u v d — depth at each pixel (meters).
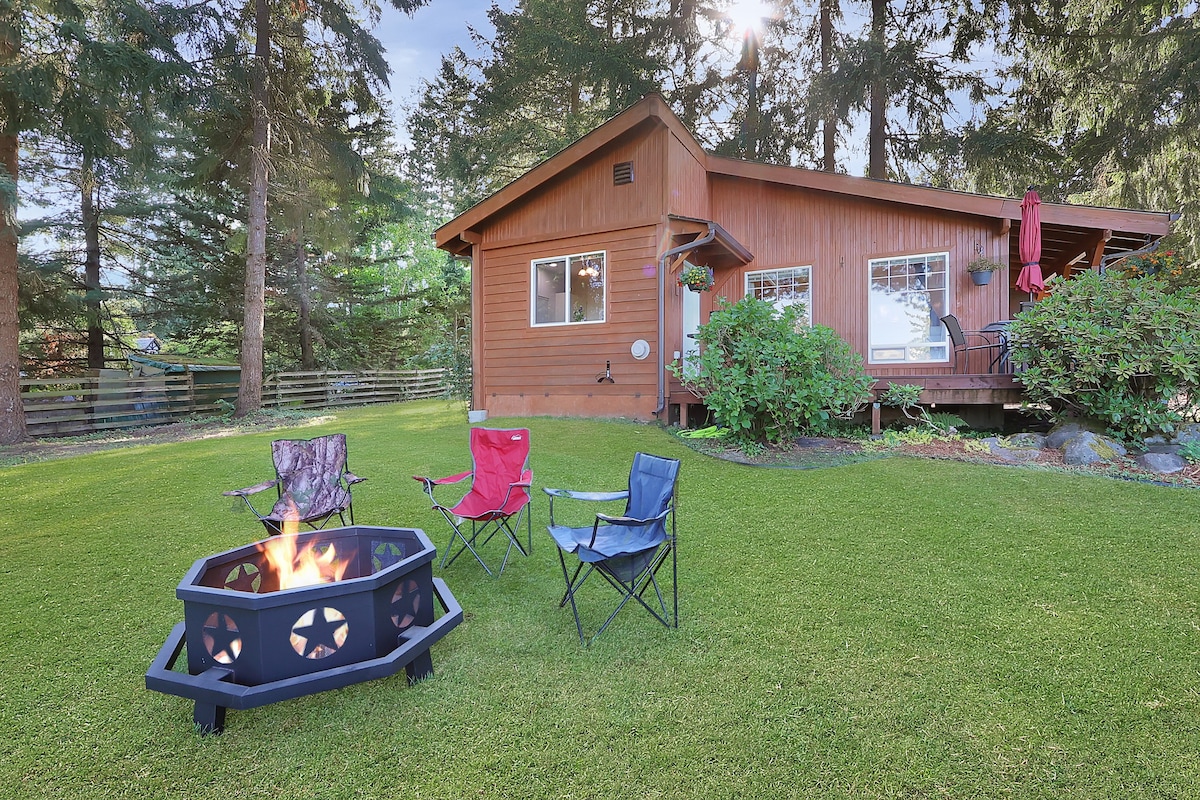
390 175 17.47
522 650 2.50
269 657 1.97
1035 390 6.02
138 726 2.02
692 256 9.07
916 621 2.67
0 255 9.21
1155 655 2.34
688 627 2.67
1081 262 9.53
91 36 8.89
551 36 13.67
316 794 1.71
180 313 15.83
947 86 13.11
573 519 4.40
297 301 17.12
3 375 9.15
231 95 12.03
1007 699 2.08
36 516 4.55
